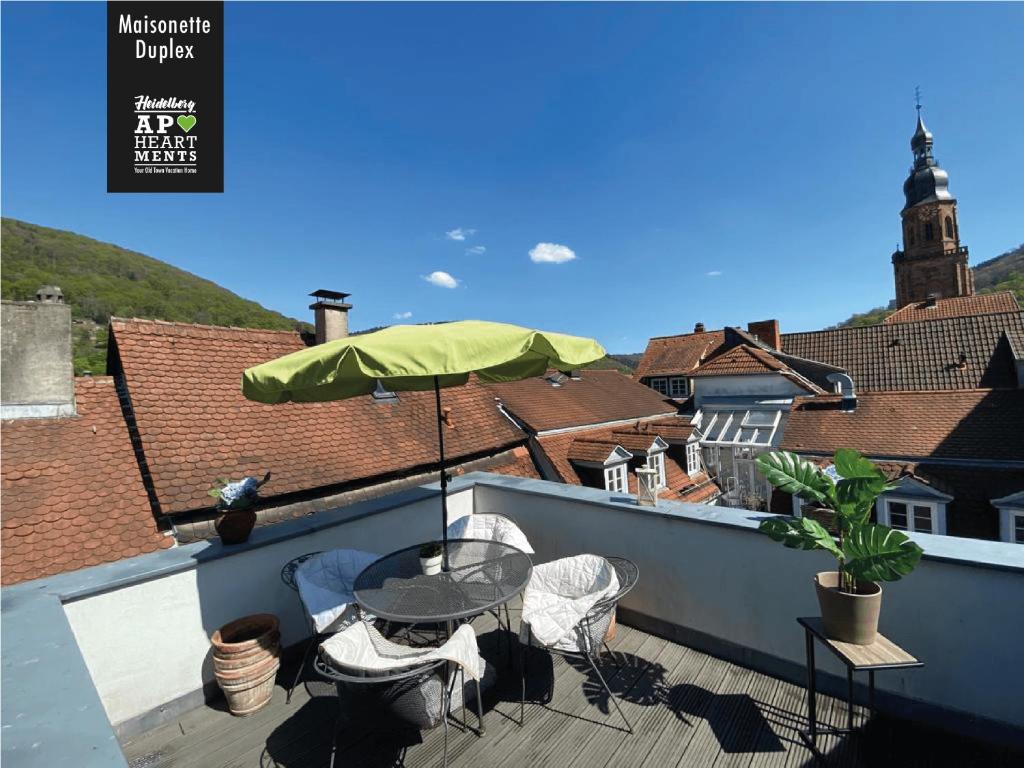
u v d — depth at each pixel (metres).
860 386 22.45
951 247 55.34
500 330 2.99
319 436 8.99
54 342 7.91
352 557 3.96
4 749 1.40
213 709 3.62
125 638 3.35
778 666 3.60
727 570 3.82
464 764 2.91
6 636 2.28
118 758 1.38
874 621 2.67
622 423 17.91
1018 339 19.38
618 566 3.76
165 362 8.87
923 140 57.31
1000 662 2.74
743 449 19.48
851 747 2.88
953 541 3.07
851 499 2.77
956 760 2.74
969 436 13.20
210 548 3.88
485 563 3.70
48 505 6.37
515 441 12.41
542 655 4.05
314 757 3.05
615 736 3.09
